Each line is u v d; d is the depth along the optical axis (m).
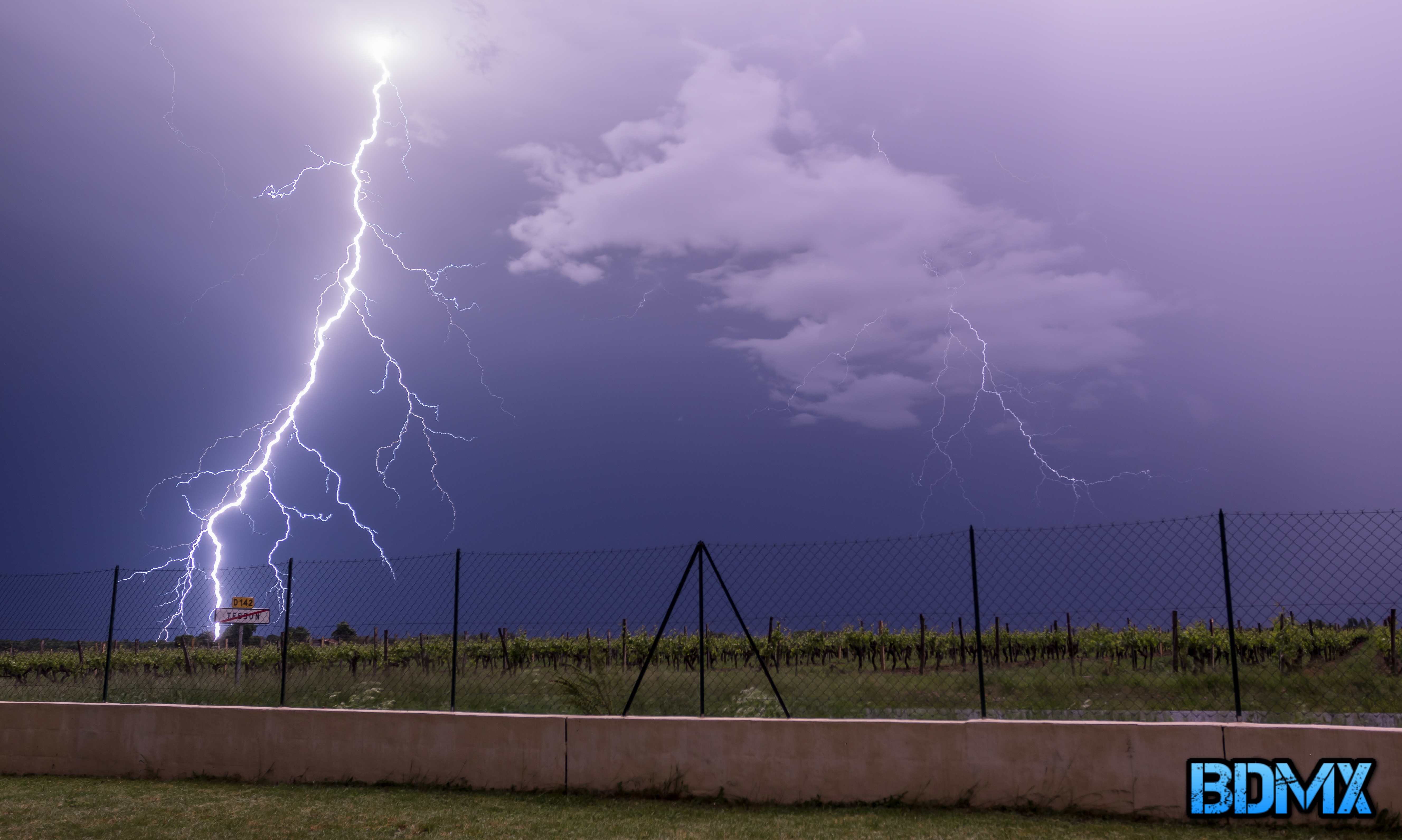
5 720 9.51
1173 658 17.52
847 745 7.18
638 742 7.65
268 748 8.63
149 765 8.95
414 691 13.50
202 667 21.25
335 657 22.72
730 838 6.12
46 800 7.70
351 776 8.32
